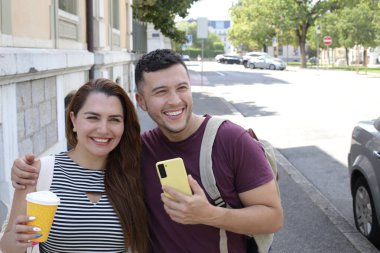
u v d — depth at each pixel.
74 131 2.41
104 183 2.27
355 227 5.61
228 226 2.05
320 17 51.19
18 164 2.18
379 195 4.72
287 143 10.59
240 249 2.24
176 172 1.99
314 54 87.44
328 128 12.33
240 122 13.48
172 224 2.25
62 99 6.38
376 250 4.99
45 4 5.83
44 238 1.95
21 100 4.59
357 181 5.40
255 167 2.15
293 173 8.08
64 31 7.04
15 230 1.92
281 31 55.66
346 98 19.23
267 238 2.23
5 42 4.24
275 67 48.38
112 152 2.34
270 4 52.81
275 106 17.09
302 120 13.68
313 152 9.70
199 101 18.75
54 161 2.28
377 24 44.31
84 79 8.33
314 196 6.84
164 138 2.31
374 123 5.34
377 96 19.75
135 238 2.26
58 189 2.22
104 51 10.17
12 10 4.52
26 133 4.77
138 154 2.34
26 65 4.32
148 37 27.66
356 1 48.16
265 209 2.13
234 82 29.55
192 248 2.21
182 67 2.22
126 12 15.54
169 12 21.75
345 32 47.22
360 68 49.16
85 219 2.19
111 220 2.22
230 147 2.17
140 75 2.24
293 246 5.07
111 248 2.24
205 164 2.17
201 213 1.97
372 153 4.91
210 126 2.22
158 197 2.29
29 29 5.13
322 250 4.98
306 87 25.08
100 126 2.24
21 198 2.18
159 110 2.19
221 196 2.17
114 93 2.29
